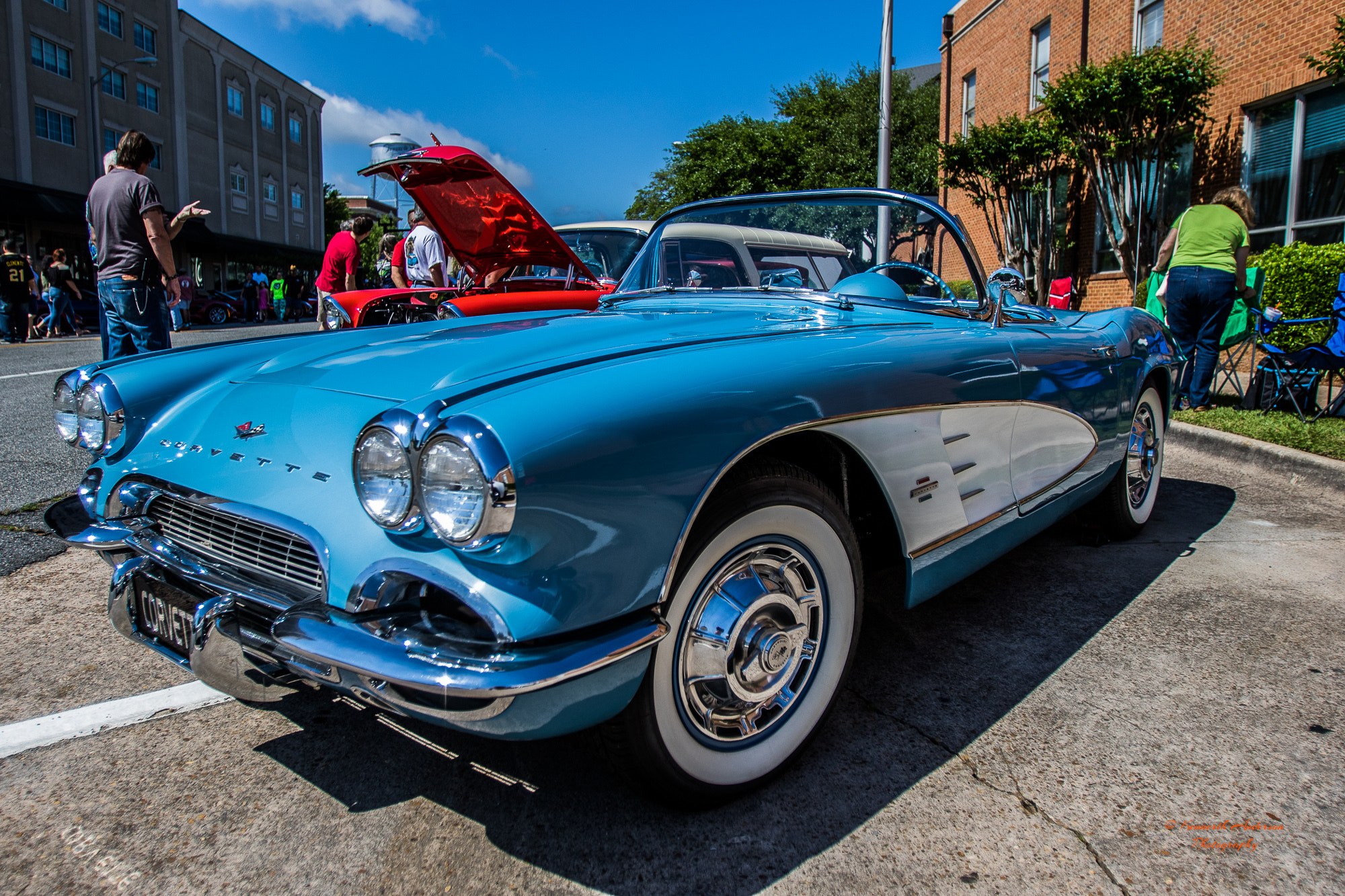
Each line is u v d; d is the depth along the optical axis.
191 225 28.81
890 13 10.45
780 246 2.68
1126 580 2.87
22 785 1.68
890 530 1.98
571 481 1.23
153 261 4.30
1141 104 8.57
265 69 34.31
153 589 1.71
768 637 1.59
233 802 1.63
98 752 1.80
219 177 31.84
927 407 1.86
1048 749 1.81
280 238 36.19
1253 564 3.02
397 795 1.66
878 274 2.42
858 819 1.58
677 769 1.50
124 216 4.16
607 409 1.31
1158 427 3.40
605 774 1.74
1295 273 6.61
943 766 1.75
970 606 2.64
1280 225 8.02
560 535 1.23
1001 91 13.76
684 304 2.58
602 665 1.26
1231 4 8.40
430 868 1.45
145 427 1.93
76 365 8.80
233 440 1.71
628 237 6.05
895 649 2.33
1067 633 2.42
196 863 1.46
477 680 1.17
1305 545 3.24
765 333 1.85
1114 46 10.60
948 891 1.39
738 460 1.49
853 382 1.68
